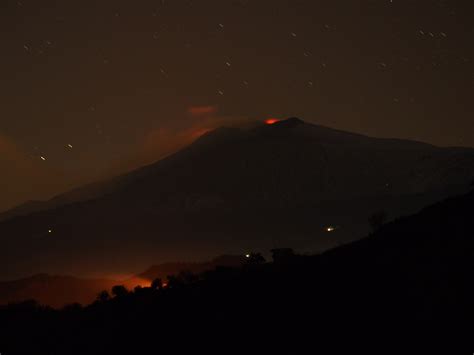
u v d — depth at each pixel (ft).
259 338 65.57
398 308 61.82
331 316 64.64
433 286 63.05
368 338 59.26
